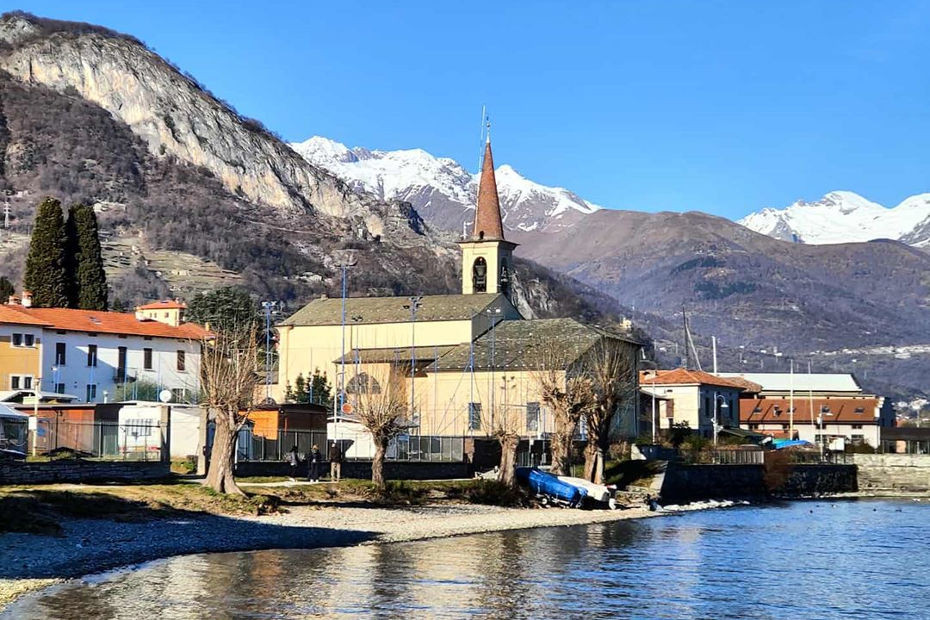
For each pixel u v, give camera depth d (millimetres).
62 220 162125
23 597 52688
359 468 105938
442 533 85125
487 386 145750
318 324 167125
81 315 142125
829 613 58281
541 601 58219
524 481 114438
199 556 66562
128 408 103000
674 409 189875
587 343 147250
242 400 87312
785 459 155875
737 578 68375
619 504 117438
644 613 56281
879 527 105312
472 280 172250
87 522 72250
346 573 63812
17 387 130500
